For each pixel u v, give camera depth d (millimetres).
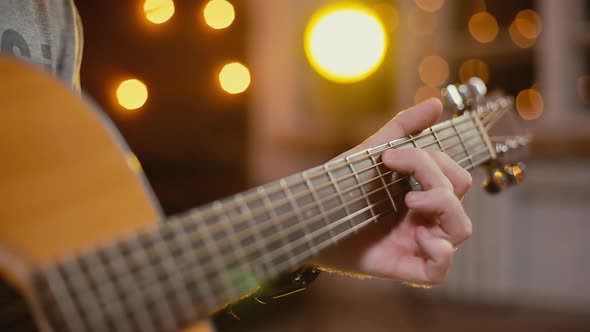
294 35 3994
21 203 596
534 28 3639
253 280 662
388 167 824
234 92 3711
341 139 3879
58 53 917
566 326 3418
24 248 587
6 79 630
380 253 898
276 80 3973
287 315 3609
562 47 3584
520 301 3625
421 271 874
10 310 585
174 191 4004
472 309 3701
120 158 640
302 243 713
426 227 896
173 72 3863
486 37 3742
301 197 727
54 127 628
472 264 3672
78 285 564
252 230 667
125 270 583
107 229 618
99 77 3752
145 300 588
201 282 619
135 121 3863
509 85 3695
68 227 604
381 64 3982
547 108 3604
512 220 3609
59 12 922
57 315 559
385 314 3678
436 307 3756
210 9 3490
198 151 4012
